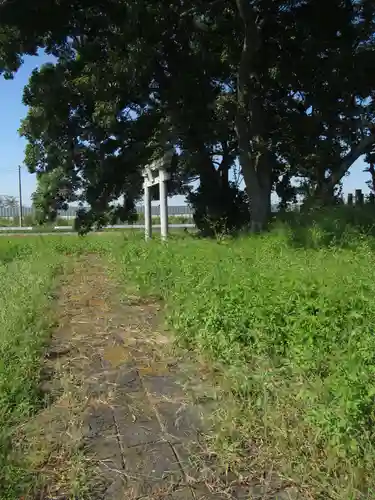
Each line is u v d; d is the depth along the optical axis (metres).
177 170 19.77
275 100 17.09
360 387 2.95
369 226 9.78
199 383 4.33
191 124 16.25
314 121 16.00
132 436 3.50
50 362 5.01
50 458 3.23
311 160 16.58
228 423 3.48
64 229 36.62
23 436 3.46
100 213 19.50
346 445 2.91
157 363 4.92
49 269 10.45
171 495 2.85
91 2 14.45
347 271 5.70
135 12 13.67
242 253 8.05
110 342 5.64
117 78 14.91
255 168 15.71
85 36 16.36
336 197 17.02
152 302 7.46
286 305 4.46
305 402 3.42
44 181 19.66
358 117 17.03
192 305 5.48
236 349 4.37
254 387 3.84
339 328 4.00
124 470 3.10
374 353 3.30
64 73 16.23
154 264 8.55
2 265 11.14
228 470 3.04
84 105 17.30
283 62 15.84
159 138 15.87
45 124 17.70
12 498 2.77
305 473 2.89
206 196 19.61
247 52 14.27
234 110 15.03
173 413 3.83
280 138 16.73
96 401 4.07
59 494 2.88
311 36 15.73
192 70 16.23
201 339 4.86
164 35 15.30
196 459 3.18
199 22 15.64
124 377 4.58
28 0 13.18
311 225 10.46
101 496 2.86
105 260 12.82
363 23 15.73
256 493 2.83
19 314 6.00
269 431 3.32
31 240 20.31
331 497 2.71
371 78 15.70
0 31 14.74
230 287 5.22
